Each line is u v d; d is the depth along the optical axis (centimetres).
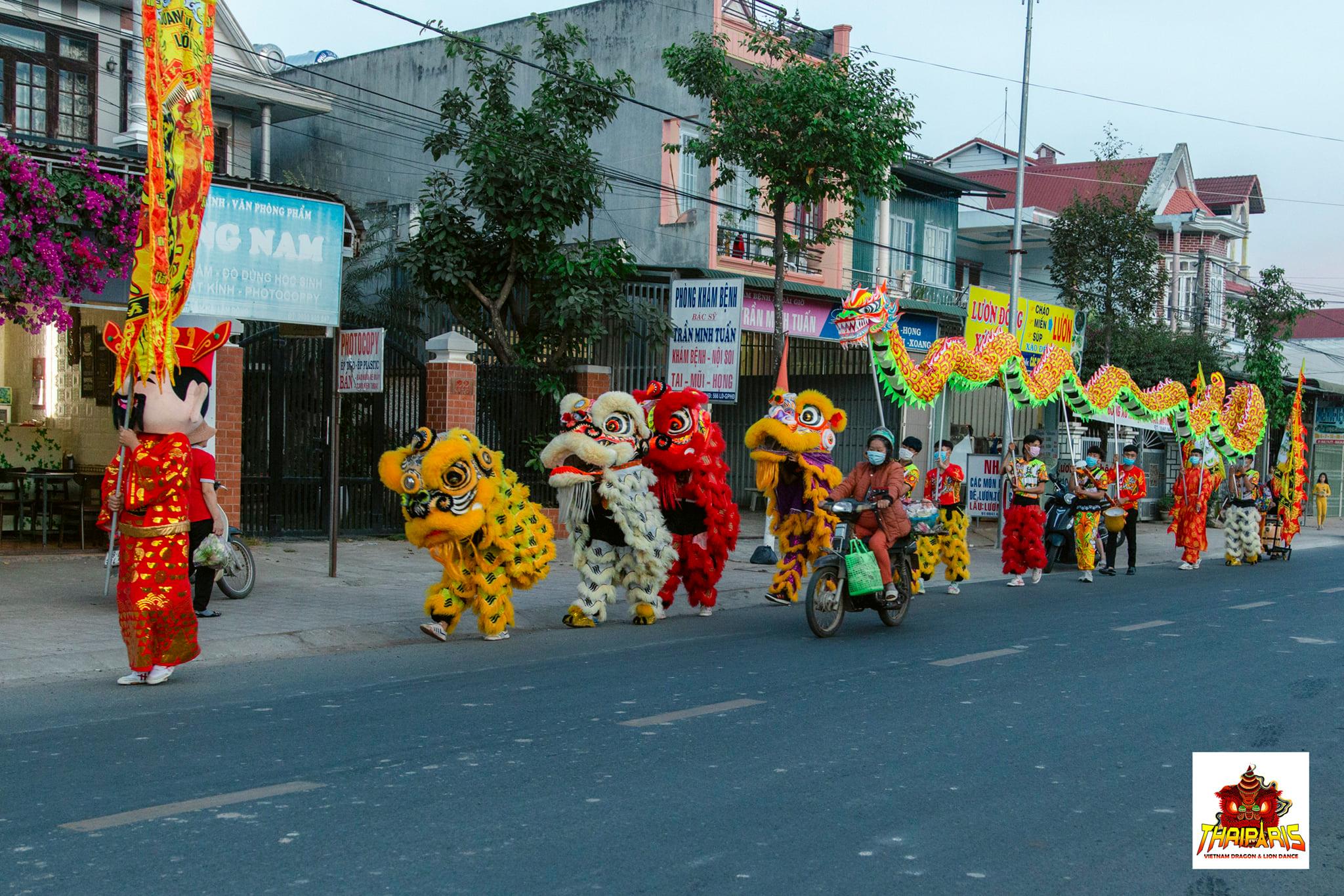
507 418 1722
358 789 554
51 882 430
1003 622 1173
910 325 2402
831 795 564
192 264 845
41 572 1206
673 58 1755
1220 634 1116
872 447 1072
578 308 1741
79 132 1925
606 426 1051
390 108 2588
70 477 1411
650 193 2367
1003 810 549
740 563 1603
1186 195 4012
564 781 574
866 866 470
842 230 2602
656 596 1103
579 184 1822
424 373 1619
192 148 850
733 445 2391
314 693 775
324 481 1555
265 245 1273
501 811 525
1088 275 2812
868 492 1071
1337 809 568
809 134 1658
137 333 793
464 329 1914
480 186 1789
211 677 827
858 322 1301
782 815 531
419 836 490
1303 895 459
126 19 1964
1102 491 1616
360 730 670
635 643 1001
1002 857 486
